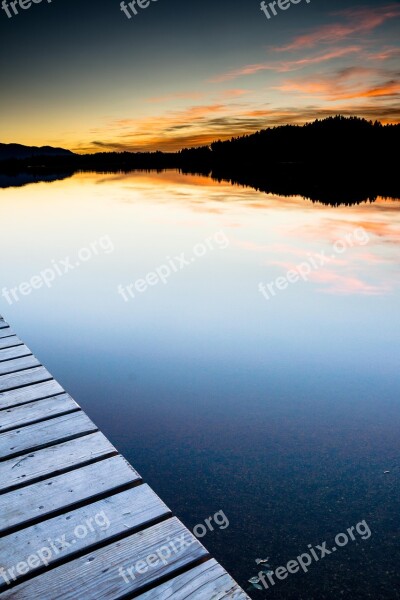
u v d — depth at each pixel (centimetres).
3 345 344
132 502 188
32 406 257
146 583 156
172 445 307
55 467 207
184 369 413
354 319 521
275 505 253
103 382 395
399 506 251
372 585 207
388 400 356
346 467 282
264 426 326
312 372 402
